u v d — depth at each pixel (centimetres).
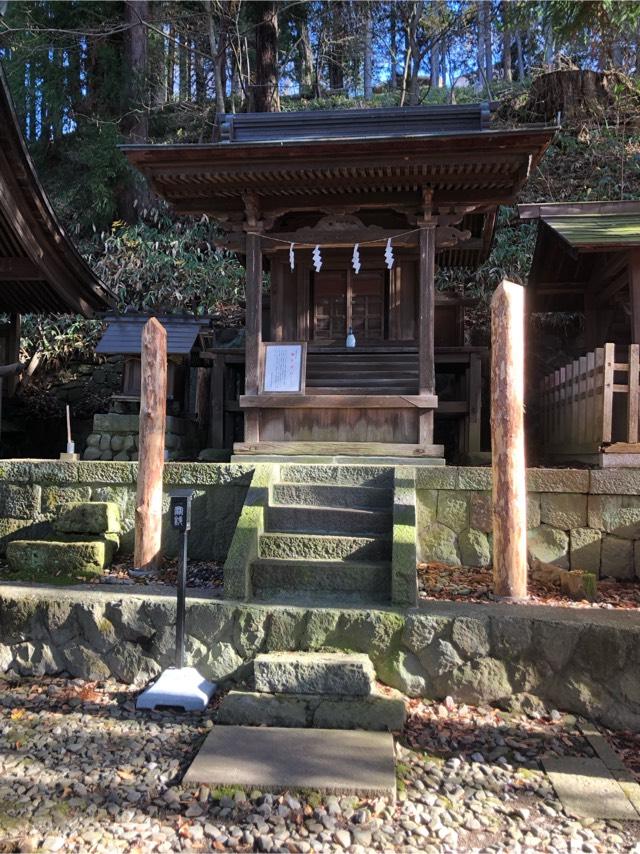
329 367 764
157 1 1603
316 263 695
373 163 617
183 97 1936
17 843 282
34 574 534
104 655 454
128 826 297
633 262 662
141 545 539
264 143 600
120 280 1337
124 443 795
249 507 522
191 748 365
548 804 318
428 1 1688
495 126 1478
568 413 703
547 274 875
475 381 853
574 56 1683
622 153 1360
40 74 1514
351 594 470
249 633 438
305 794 317
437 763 353
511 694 412
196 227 1426
